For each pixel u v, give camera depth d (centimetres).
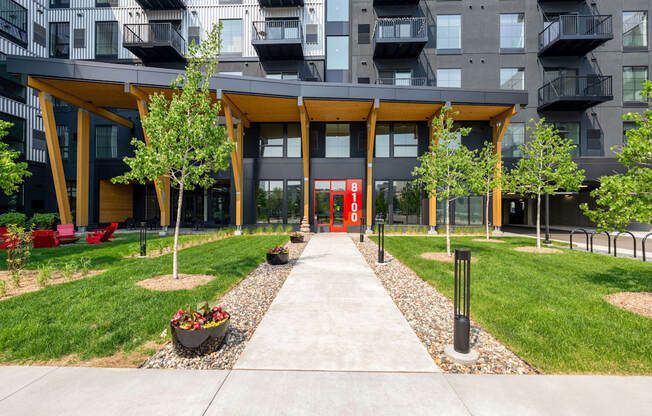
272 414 222
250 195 1758
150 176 585
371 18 1855
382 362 299
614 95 1783
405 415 221
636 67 1792
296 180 1769
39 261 820
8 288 565
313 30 1881
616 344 339
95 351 325
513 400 240
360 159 1762
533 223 2703
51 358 315
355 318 419
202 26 1922
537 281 612
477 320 417
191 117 646
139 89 1411
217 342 324
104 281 600
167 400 239
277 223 1764
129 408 229
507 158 1723
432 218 1619
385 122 1792
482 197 1727
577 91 1770
